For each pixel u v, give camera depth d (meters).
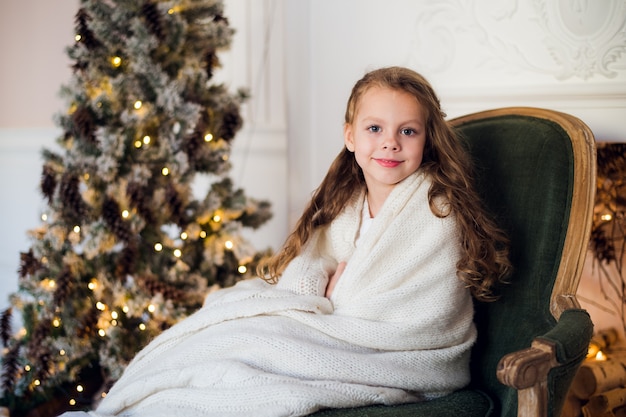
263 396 1.28
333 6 2.71
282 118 3.05
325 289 1.64
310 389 1.28
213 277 2.57
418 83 1.59
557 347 1.18
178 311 2.44
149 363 1.52
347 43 2.69
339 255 1.72
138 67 2.39
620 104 2.13
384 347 1.46
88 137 2.34
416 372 1.44
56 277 2.41
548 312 1.46
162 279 2.49
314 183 2.90
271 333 1.41
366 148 1.57
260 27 3.03
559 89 2.21
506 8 2.28
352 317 1.48
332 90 2.77
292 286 1.60
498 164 1.69
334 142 2.81
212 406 1.31
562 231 1.52
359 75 2.68
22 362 2.52
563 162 1.55
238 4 3.04
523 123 1.70
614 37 2.11
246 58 3.06
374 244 1.56
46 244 2.42
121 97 2.41
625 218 2.09
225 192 2.57
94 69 2.41
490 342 1.61
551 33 2.21
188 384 1.39
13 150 3.43
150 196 2.50
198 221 2.53
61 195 2.36
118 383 1.54
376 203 1.67
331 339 1.44
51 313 2.42
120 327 2.43
